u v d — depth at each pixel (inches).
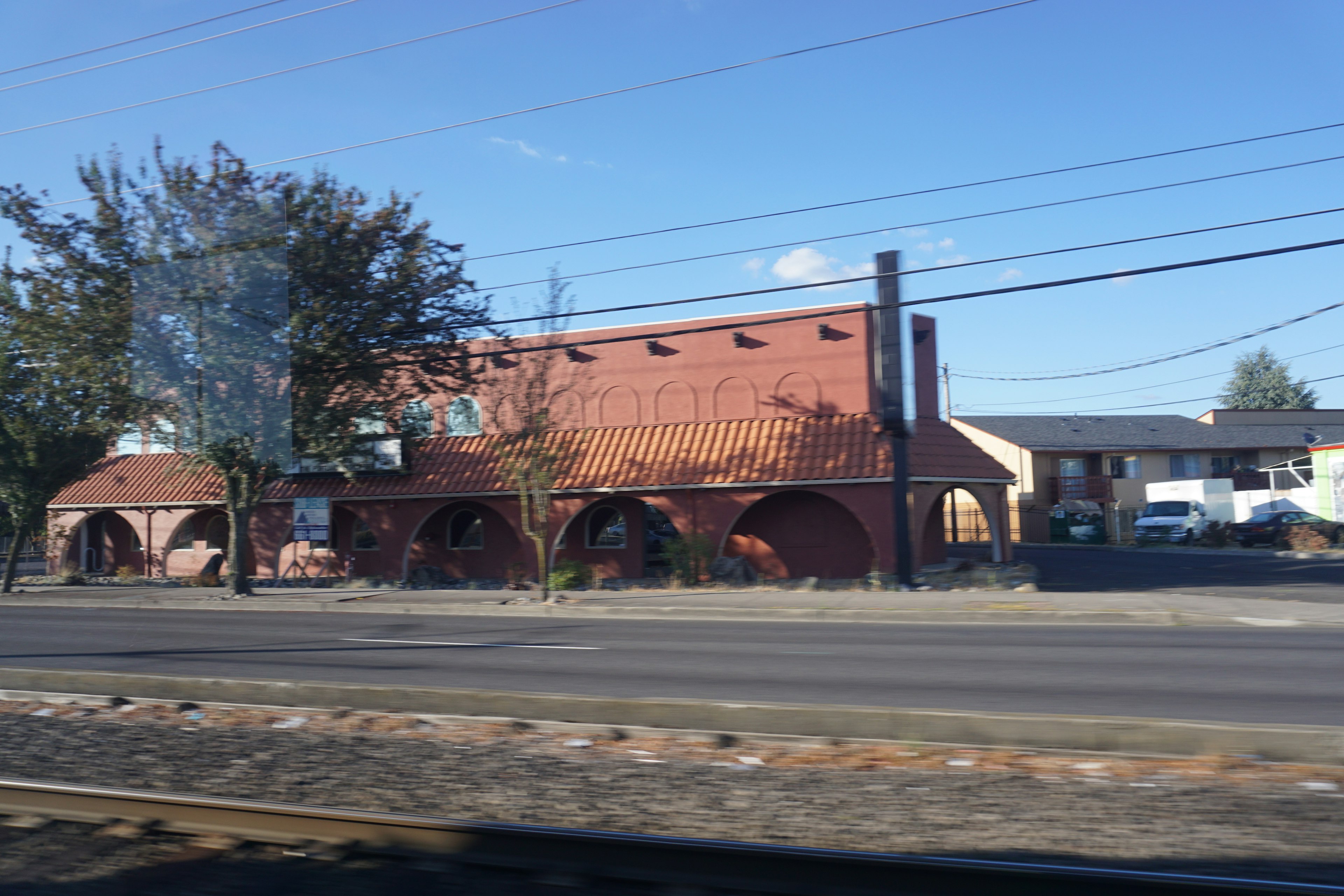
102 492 1207.6
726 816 216.8
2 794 225.6
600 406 1027.3
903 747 273.7
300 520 959.0
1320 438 1988.2
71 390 797.2
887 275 664.4
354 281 783.1
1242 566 1071.6
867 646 498.3
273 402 704.4
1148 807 213.3
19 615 762.8
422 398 966.4
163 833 208.4
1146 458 1961.1
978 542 1825.8
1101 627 581.6
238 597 844.6
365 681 400.5
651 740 295.6
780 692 361.4
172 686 382.3
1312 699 325.7
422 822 194.9
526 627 624.7
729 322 984.3
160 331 667.4
